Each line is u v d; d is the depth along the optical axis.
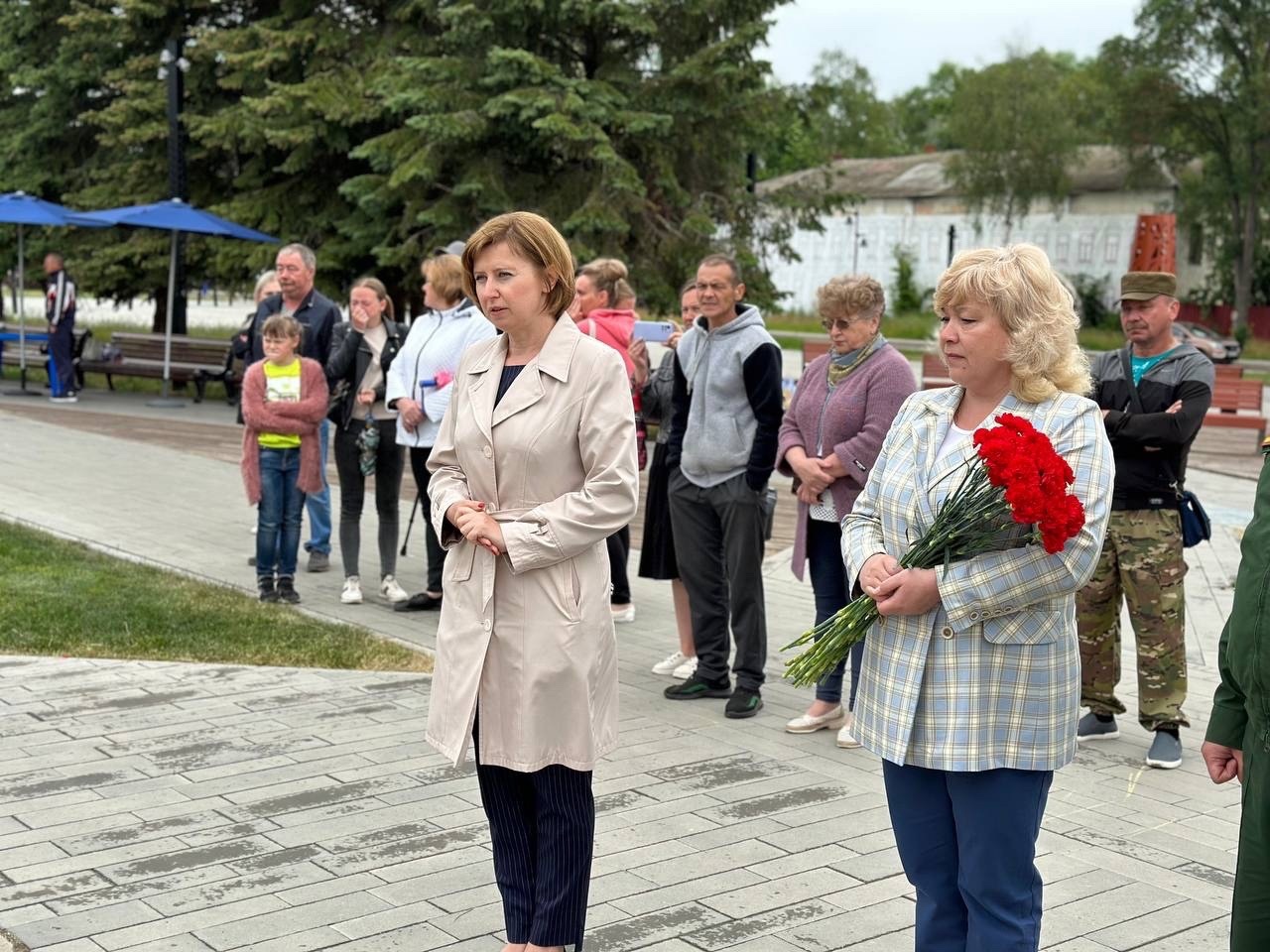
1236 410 20.41
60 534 9.57
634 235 18.89
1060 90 58.22
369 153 18.36
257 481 7.86
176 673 6.51
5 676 6.37
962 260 3.16
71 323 18.47
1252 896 2.88
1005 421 2.94
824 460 5.74
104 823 4.69
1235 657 2.91
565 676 3.52
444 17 17.89
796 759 5.62
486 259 3.56
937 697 3.11
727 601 6.49
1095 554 2.99
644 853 4.59
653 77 18.77
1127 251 57.81
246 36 20.11
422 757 5.47
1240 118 51.38
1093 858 4.69
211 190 21.38
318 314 8.93
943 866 3.24
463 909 4.09
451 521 3.56
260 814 4.82
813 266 67.56
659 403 6.94
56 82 22.45
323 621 7.58
